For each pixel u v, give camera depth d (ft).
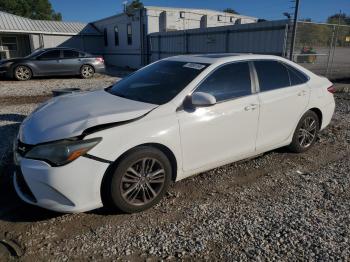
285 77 14.82
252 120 13.15
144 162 10.47
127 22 80.12
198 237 9.52
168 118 10.87
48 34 87.25
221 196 11.93
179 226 10.04
